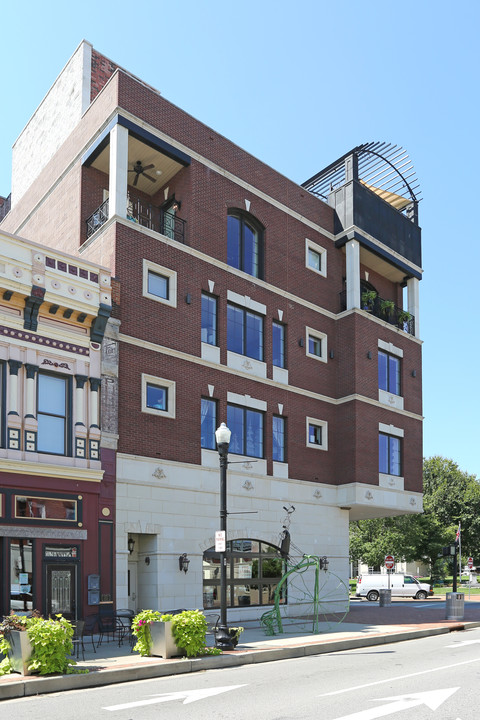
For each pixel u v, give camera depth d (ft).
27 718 33.12
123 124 80.48
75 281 70.13
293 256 101.04
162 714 33.22
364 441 100.83
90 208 86.48
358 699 36.11
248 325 92.84
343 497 99.45
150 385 78.64
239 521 85.15
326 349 103.24
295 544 92.38
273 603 88.12
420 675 44.60
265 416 92.12
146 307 78.84
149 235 80.79
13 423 63.46
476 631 79.36
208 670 49.75
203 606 78.79
